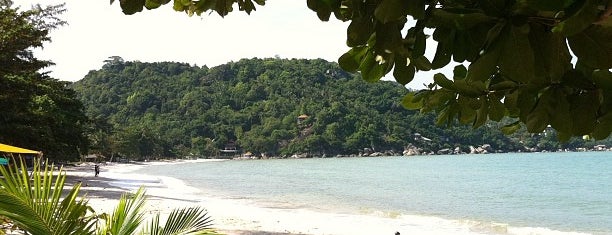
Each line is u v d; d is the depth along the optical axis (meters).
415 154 170.00
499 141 174.25
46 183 4.61
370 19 1.46
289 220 23.64
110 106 188.38
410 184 56.34
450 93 1.86
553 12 1.19
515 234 22.20
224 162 152.38
